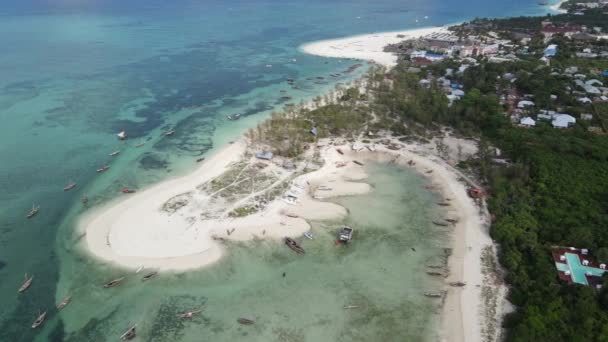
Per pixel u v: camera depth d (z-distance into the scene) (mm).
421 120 141375
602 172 102250
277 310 70688
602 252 74750
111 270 79062
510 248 80875
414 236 88938
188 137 135875
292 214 95688
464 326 67062
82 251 84062
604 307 65812
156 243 86125
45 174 112625
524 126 131250
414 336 65875
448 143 128750
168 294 74000
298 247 85000
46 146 128000
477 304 71000
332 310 70688
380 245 86312
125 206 98375
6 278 77500
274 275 78312
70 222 93062
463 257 82062
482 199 100438
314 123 141000
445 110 142750
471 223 92125
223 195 102375
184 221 92625
